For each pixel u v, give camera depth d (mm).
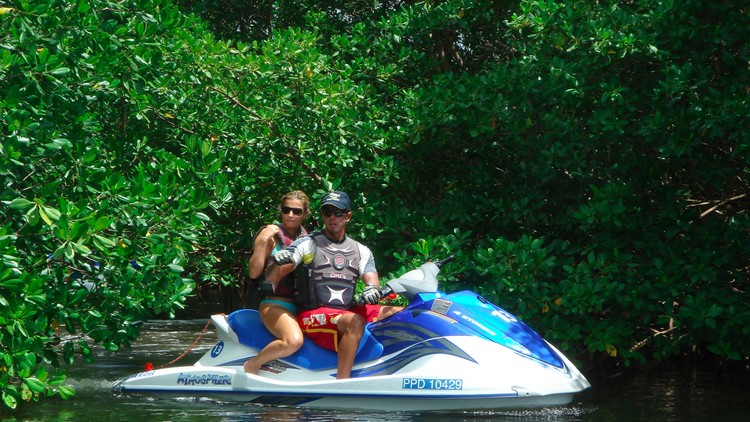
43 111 5629
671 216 7707
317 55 9328
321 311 6090
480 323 5883
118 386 6488
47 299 5684
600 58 7863
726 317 7336
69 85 6332
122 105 8578
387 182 9258
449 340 5773
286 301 6281
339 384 5762
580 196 8477
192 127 9492
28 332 5180
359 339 5941
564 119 8383
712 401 6629
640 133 7359
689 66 7207
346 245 6270
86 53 6586
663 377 8227
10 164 5293
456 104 8578
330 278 6145
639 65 8102
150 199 6023
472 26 11266
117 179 5977
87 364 8797
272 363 6180
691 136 7176
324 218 6199
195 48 9039
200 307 21500
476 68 11789
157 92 8703
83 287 6109
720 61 7969
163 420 5348
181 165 6906
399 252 9000
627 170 8125
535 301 7523
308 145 9344
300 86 9336
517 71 8281
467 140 9016
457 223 9016
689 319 7469
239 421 5262
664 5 7547
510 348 5773
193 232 6461
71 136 6184
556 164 8188
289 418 5363
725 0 7391
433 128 8664
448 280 7922
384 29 10562
